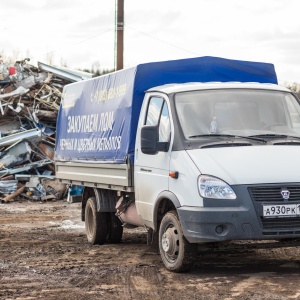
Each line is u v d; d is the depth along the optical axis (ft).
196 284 28.45
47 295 26.94
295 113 34.12
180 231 30.68
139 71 36.60
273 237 28.86
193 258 30.55
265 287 27.40
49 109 86.33
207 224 29.07
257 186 28.89
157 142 32.32
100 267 33.47
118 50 99.66
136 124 36.50
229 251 32.30
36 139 83.87
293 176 29.22
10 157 82.69
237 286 27.78
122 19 99.71
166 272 31.55
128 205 38.88
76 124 45.73
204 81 38.01
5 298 26.48
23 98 86.43
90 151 42.50
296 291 26.48
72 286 28.68
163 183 32.22
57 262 35.40
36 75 89.86
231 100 33.63
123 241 45.44
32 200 80.23
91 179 42.47
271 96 34.32
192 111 32.96
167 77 37.17
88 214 44.65
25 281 30.01
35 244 43.65
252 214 28.71
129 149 36.40
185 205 30.09
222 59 38.63
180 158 31.09
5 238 47.19
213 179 29.30
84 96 44.83
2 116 85.61
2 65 90.48
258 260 35.06
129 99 36.81
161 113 33.99
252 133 32.30
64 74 90.63
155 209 32.96
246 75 39.09
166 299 25.75
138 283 29.01
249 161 29.96
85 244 43.75
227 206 28.91
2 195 79.92
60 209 71.67
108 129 39.70
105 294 26.94
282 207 28.81
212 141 31.53
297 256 36.27
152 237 34.88
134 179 36.01
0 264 34.91
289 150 30.99
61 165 48.52
